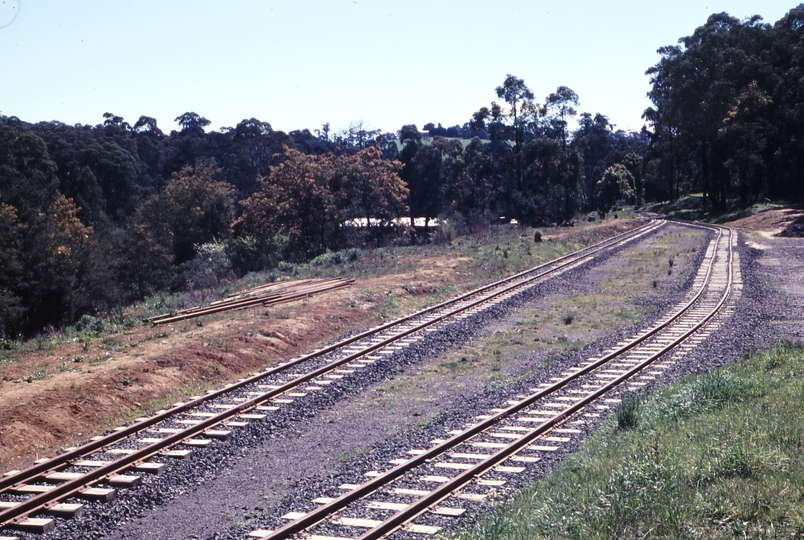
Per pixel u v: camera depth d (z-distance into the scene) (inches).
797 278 1204.5
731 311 896.9
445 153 4114.2
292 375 585.9
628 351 680.4
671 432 397.1
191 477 391.2
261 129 4340.6
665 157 4318.4
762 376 521.0
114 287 1497.3
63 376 539.2
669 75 3198.8
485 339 770.8
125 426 459.2
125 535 326.6
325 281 1112.8
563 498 303.4
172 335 702.5
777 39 3169.3
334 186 2512.3
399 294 989.2
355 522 315.9
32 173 2593.5
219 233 2534.5
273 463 417.4
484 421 458.6
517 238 1831.9
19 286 1163.9
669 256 1576.0
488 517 299.4
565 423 467.8
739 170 3191.4
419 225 3796.8
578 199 3314.5
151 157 4539.9
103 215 3065.9
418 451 414.3
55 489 349.7
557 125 3553.2
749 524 247.8
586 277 1268.5
